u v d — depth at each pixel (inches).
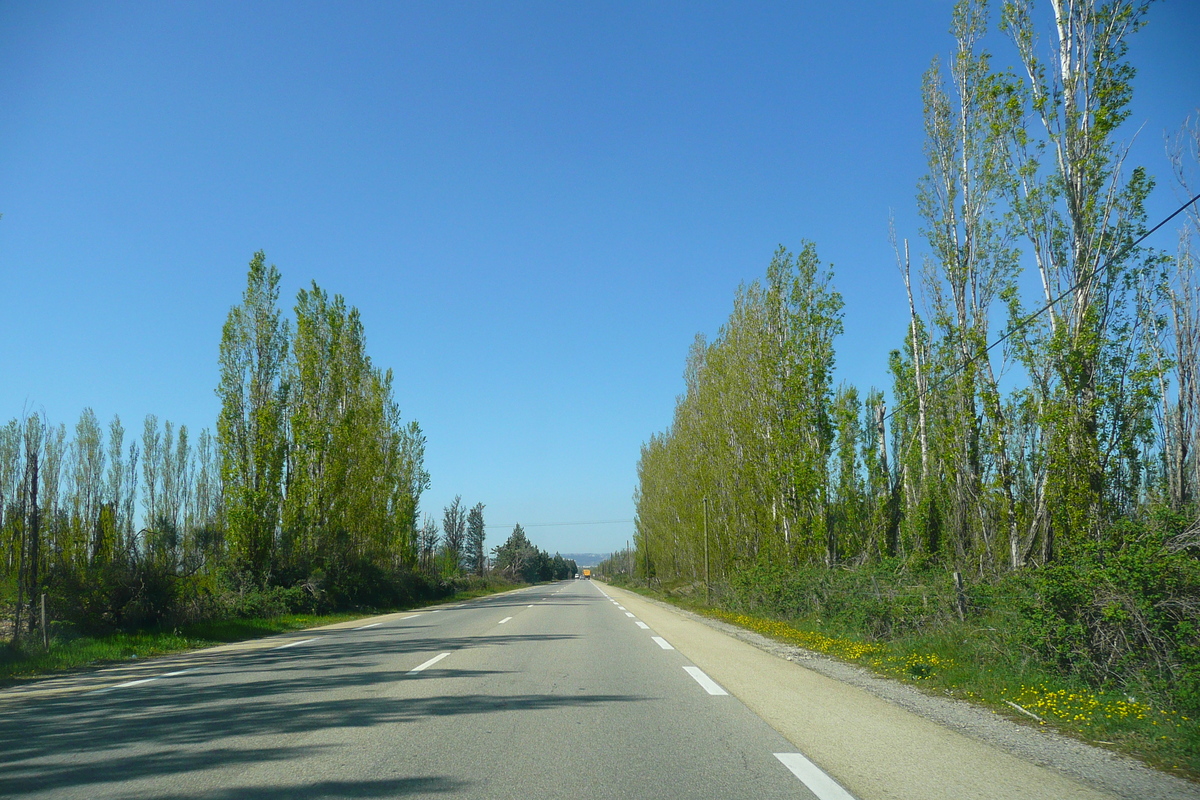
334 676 418.9
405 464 1951.3
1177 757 234.1
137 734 273.7
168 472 1932.8
